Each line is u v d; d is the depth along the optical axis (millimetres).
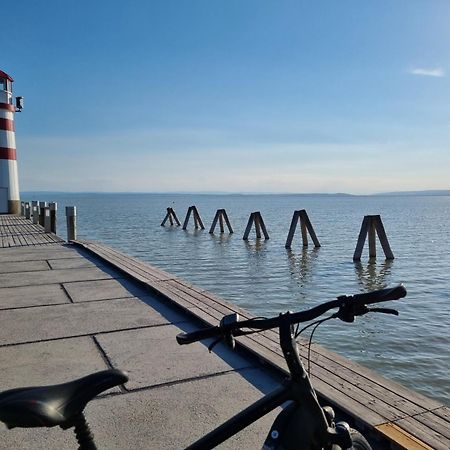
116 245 30609
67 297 7434
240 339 4902
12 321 6121
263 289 15773
